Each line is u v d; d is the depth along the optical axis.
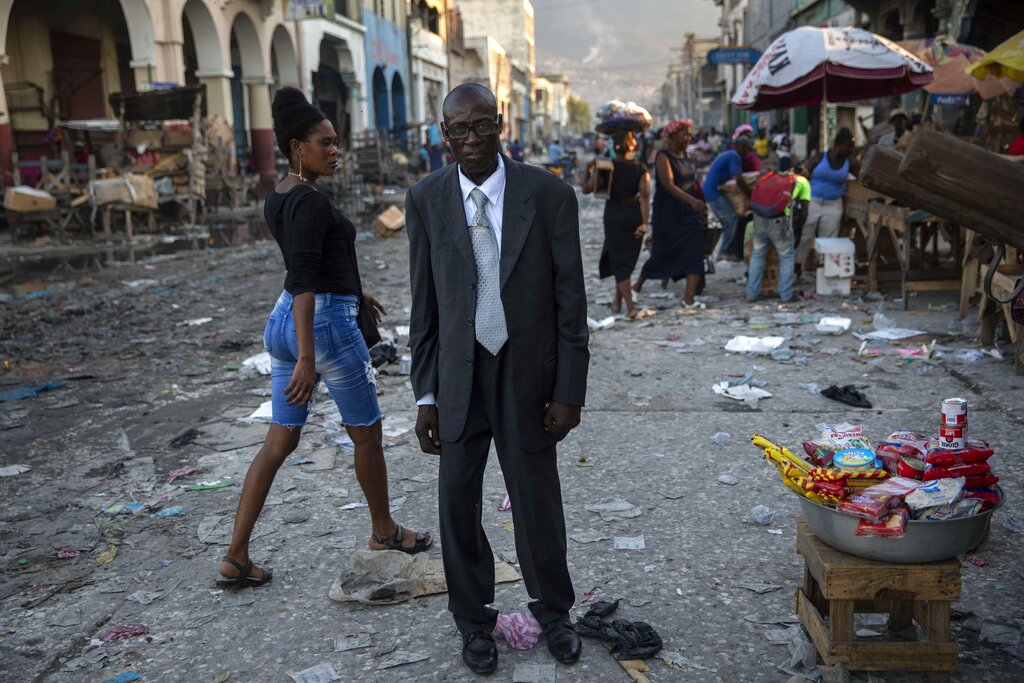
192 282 11.24
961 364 5.99
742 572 3.32
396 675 2.76
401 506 4.09
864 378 5.87
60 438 5.32
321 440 5.07
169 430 5.41
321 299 3.17
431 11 51.00
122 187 17.11
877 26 20.61
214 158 22.91
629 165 7.84
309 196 3.06
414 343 2.73
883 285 8.89
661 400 5.60
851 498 2.46
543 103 114.25
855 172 9.77
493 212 2.58
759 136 28.22
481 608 2.83
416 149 40.38
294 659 2.88
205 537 3.83
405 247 14.72
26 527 4.02
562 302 2.62
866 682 2.56
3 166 18.09
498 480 4.35
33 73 22.36
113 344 7.88
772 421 5.08
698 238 8.42
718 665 2.73
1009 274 5.74
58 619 3.20
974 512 2.40
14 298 10.08
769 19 34.75
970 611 2.96
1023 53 6.49
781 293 8.58
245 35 25.86
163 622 3.15
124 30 26.56
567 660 2.75
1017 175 2.24
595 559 3.47
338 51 34.91
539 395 2.64
